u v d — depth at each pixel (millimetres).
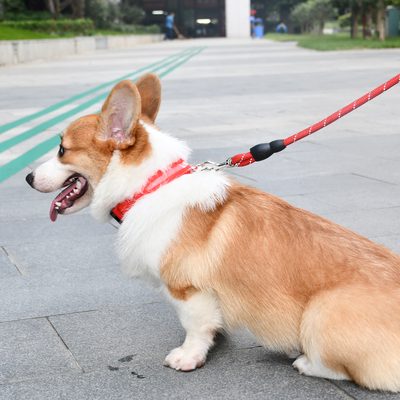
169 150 1221
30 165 2637
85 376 1236
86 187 1266
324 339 1133
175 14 23891
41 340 1342
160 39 22469
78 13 16453
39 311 1441
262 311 1181
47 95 5316
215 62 8820
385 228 1772
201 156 2619
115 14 19375
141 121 1246
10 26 12719
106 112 1201
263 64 8016
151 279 1245
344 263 1162
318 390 1184
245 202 1221
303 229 1197
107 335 1356
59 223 1912
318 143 2918
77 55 12992
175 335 1353
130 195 1213
